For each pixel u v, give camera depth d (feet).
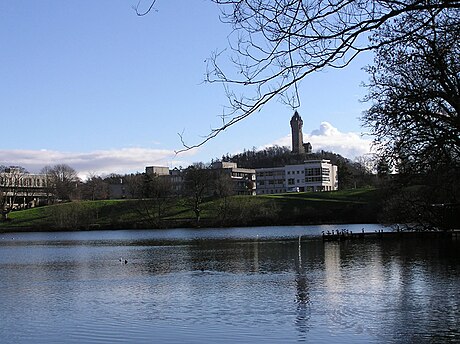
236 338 76.79
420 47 36.50
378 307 93.30
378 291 109.81
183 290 123.13
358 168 602.03
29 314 99.66
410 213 160.56
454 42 31.35
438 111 62.49
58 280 151.64
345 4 23.65
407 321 82.17
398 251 196.54
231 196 493.77
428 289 109.50
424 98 51.13
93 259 215.51
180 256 214.90
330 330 78.84
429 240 241.76
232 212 449.48
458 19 33.47
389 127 83.25
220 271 159.33
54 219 467.11
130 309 101.50
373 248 213.87
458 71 48.16
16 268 188.55
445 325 79.05
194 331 81.92
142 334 81.41
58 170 614.34
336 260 176.04
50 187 581.12
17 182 536.01
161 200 484.33
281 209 451.53
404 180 112.47
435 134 65.00
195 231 400.47
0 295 124.36
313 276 138.72
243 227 426.92
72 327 87.86
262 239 297.94
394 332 76.02
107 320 92.27
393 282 121.29
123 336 80.84
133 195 597.11
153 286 132.36
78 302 111.96
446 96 48.52
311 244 249.55
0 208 486.79
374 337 73.97
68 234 418.72
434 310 89.04
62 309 104.06
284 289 118.52
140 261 199.93
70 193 603.26
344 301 100.37
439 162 76.64
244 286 125.70
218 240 305.12
